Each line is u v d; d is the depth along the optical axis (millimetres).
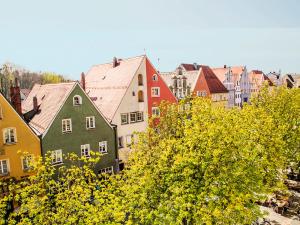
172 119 19797
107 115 37312
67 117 30672
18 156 27906
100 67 49094
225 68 76125
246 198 14266
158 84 41719
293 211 25016
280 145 21328
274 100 30781
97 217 13211
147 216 14406
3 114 26984
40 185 14305
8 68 123125
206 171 14609
